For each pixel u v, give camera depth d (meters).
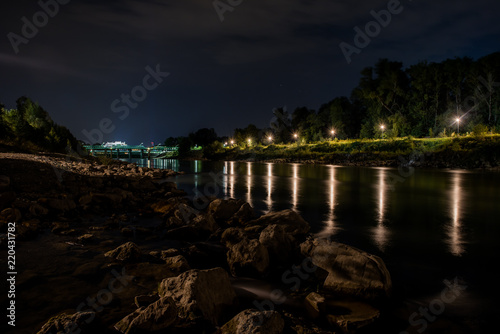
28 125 37.03
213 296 5.07
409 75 77.69
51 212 11.13
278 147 101.31
